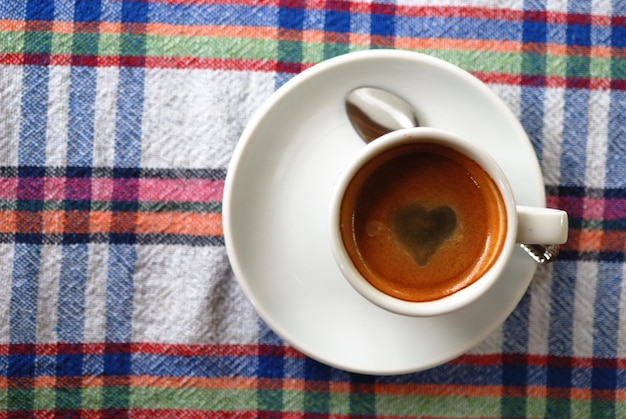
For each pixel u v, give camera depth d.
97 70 0.41
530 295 0.41
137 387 0.41
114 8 0.41
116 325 0.41
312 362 0.41
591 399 0.41
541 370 0.41
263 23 0.41
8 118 0.41
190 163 0.41
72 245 0.41
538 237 0.35
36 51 0.41
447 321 0.38
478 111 0.37
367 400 0.41
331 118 0.38
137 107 0.41
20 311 0.41
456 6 0.41
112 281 0.41
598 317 0.41
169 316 0.41
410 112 0.37
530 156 0.37
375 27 0.41
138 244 0.41
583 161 0.41
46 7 0.41
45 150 0.41
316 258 0.38
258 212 0.38
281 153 0.38
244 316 0.41
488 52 0.41
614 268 0.41
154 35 0.41
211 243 0.41
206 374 0.41
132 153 0.41
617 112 0.41
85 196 0.41
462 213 0.37
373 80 0.37
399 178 0.38
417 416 0.41
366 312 0.38
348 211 0.37
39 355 0.41
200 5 0.41
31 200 0.41
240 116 0.41
